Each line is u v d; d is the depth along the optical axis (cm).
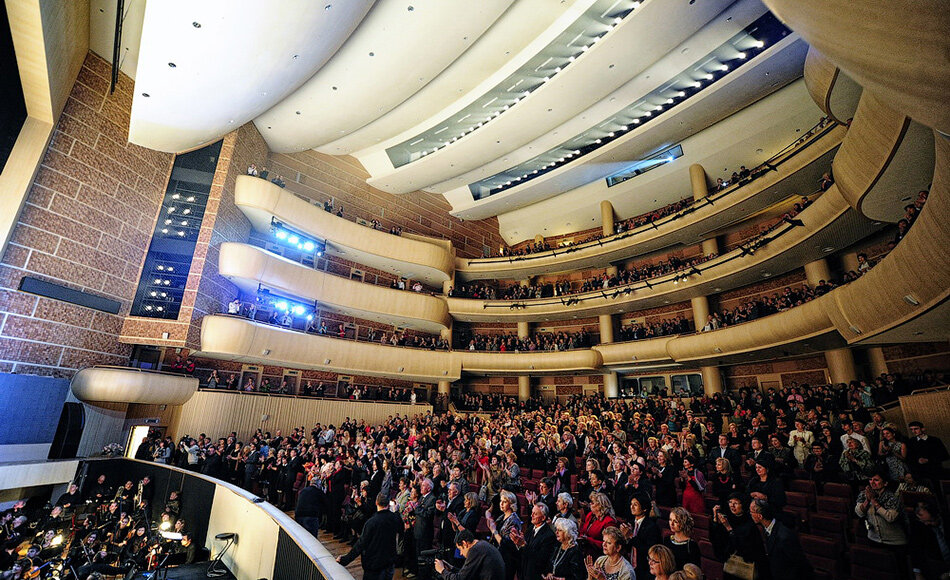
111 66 1235
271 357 1551
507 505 432
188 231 1399
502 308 2244
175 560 633
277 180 1677
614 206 2242
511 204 2420
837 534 521
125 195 1274
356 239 1922
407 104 1797
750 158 1800
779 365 1647
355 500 695
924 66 158
